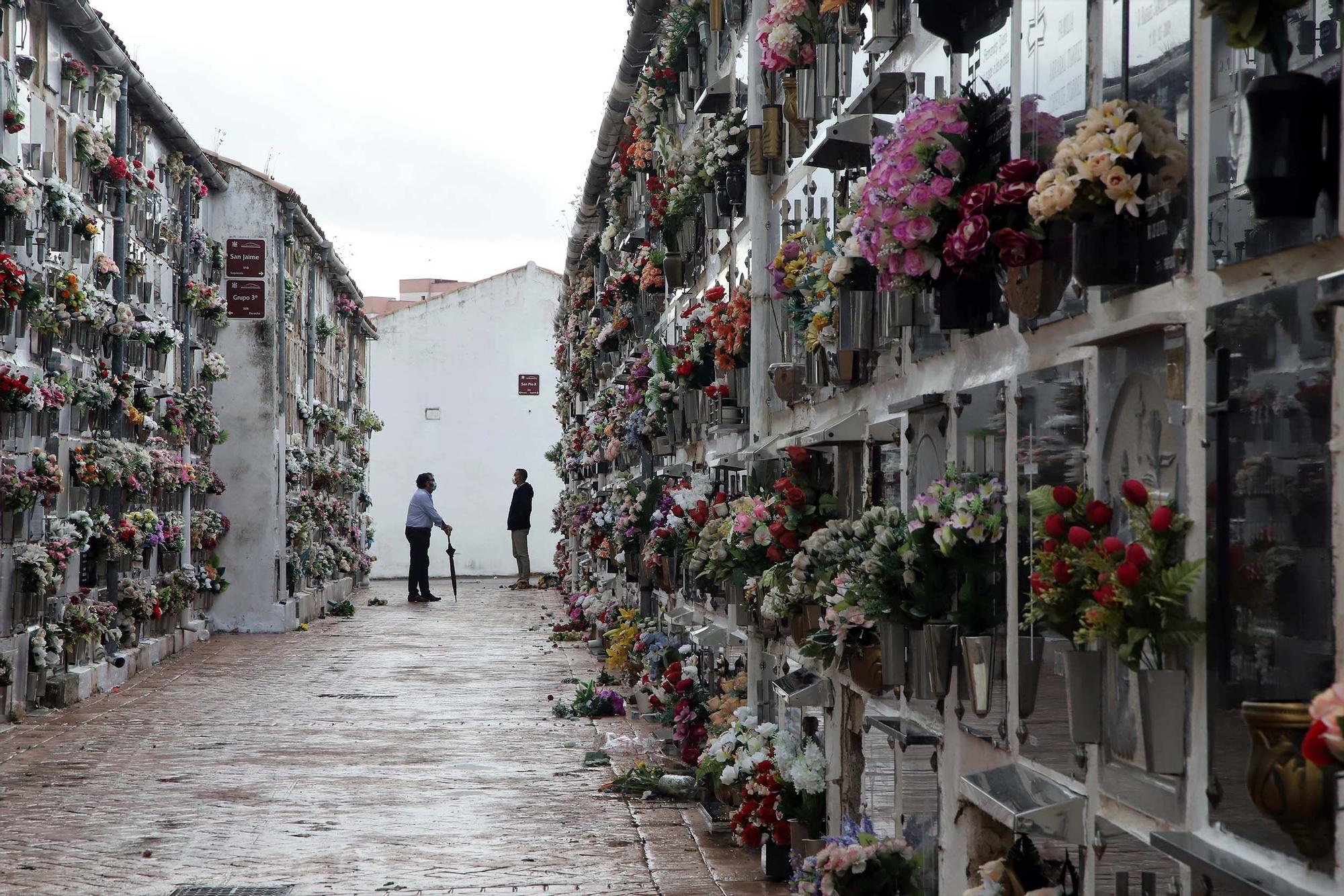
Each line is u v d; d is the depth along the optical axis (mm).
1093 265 3641
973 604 4871
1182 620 3271
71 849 8344
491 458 41594
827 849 5949
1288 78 2789
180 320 19656
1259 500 3021
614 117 17297
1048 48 4254
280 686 16141
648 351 14719
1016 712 4535
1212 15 2902
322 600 27312
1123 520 3695
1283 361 2932
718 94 10820
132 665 17000
